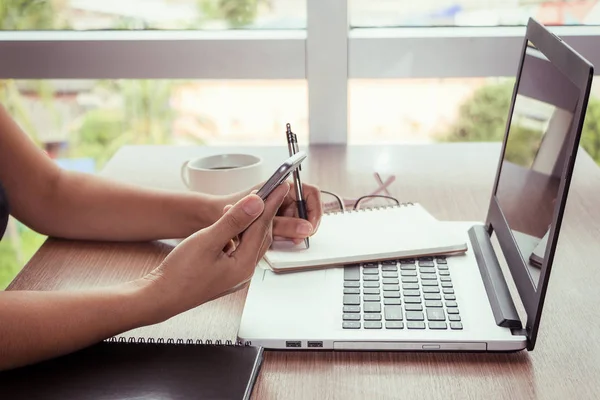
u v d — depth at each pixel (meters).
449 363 0.75
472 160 1.42
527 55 1.00
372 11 1.61
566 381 0.72
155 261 1.00
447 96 1.92
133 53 1.59
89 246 1.05
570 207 1.17
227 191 1.17
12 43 1.59
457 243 0.96
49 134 1.93
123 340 0.77
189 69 1.60
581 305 0.87
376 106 1.95
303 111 2.02
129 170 1.40
